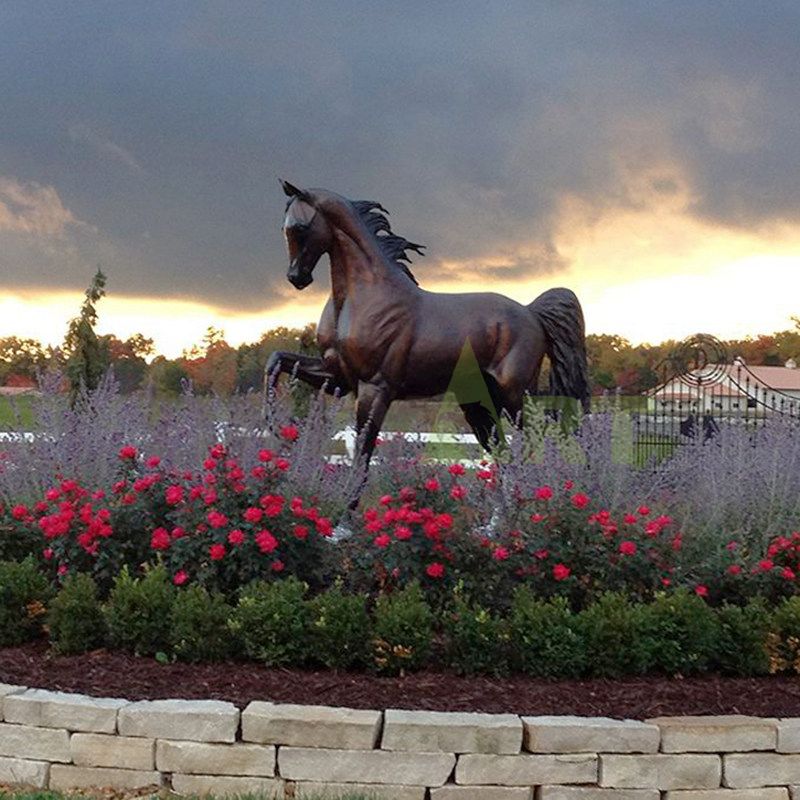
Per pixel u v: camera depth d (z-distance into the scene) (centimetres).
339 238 713
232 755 376
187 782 377
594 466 602
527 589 466
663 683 433
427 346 727
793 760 382
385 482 571
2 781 391
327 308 736
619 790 375
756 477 611
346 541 523
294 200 713
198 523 491
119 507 522
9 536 540
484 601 482
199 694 406
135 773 382
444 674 436
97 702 391
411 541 476
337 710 383
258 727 375
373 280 716
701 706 408
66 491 535
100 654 456
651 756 375
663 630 445
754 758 380
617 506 572
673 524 550
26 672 433
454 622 444
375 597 495
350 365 719
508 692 416
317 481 618
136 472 571
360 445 685
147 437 661
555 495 531
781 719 392
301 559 499
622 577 489
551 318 809
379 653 433
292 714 377
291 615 439
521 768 372
